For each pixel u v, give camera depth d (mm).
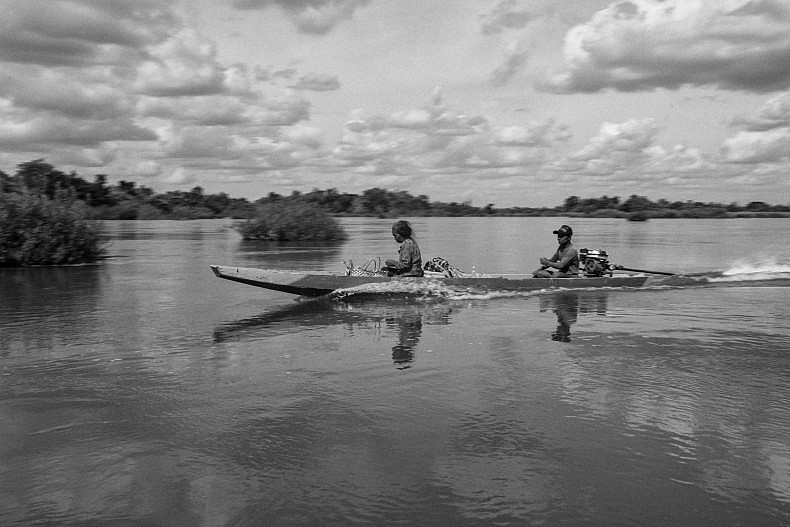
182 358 7676
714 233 50500
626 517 3855
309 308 11531
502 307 11484
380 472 4461
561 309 11242
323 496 4125
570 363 7289
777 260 23328
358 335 9016
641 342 8391
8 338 8891
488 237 43844
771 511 3914
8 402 6020
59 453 4828
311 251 27797
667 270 19906
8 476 4453
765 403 5809
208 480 4367
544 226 73438
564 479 4336
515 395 6105
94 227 22125
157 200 103125
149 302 12352
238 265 20656
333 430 5242
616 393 6141
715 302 11969
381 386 6441
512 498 4086
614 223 91625
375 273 13391
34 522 3850
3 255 20203
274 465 4594
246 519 3855
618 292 13422
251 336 8984
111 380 6723
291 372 6992
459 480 4332
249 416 5586
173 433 5207
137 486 4289
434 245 34188
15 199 20672
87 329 9547
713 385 6375
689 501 4039
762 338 8586
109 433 5219
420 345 8320
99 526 3799
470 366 7195
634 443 4918
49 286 15008
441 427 5285
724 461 4594
